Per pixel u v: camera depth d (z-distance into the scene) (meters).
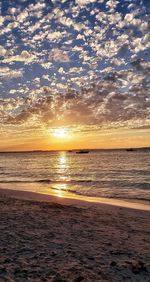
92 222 11.23
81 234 9.06
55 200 18.69
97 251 7.31
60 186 29.56
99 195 22.58
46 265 6.16
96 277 5.66
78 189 26.84
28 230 9.23
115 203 18.31
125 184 30.88
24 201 16.38
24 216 11.66
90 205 16.81
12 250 7.09
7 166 75.81
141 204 18.02
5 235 8.49
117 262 6.54
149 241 8.66
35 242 7.88
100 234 9.22
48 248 7.37
